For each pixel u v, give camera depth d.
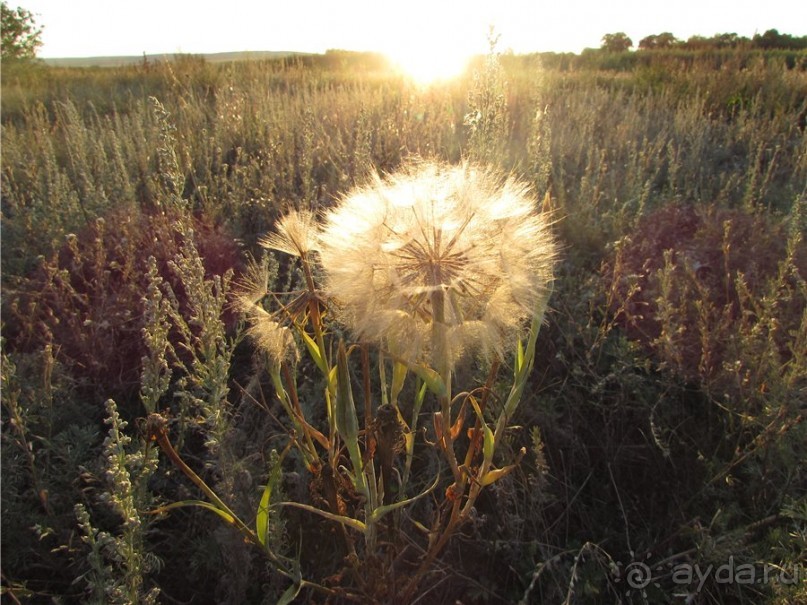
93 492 2.49
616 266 3.21
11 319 3.44
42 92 11.93
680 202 4.76
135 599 1.80
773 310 3.22
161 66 13.77
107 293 3.58
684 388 3.05
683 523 2.59
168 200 4.11
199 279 2.17
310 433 1.87
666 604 2.29
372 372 3.06
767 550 2.27
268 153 5.42
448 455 1.66
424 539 2.49
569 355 3.39
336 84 12.25
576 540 2.52
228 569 2.22
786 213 4.66
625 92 11.23
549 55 20.31
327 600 1.99
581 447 2.93
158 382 2.08
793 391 2.51
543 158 4.65
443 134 6.28
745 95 9.83
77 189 5.26
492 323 1.47
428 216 1.59
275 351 1.71
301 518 2.43
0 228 4.28
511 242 1.56
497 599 2.36
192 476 1.64
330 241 1.65
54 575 2.38
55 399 2.85
